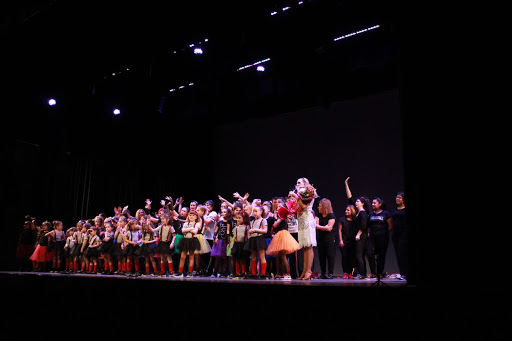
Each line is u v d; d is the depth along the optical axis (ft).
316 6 19.75
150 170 33.76
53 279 15.24
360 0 18.85
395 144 25.05
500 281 8.27
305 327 9.26
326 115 27.86
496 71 8.86
